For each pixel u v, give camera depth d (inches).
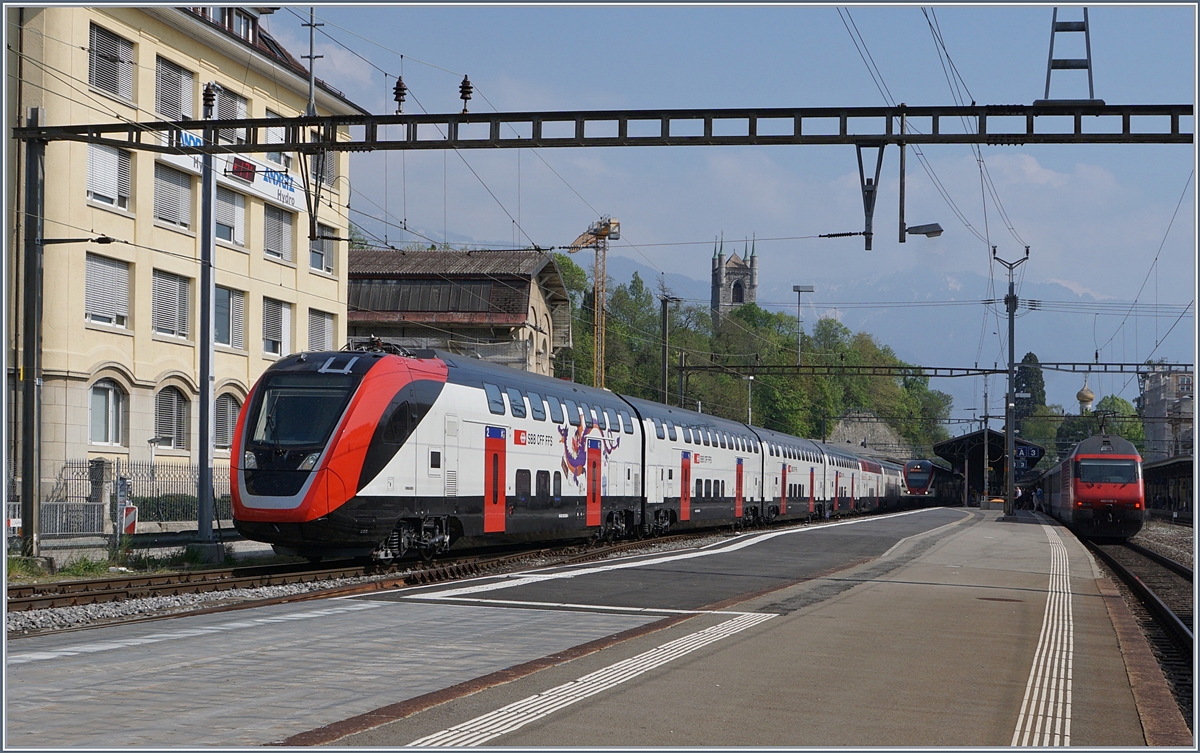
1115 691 406.6
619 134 761.0
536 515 1090.7
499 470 1016.2
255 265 1644.9
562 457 1148.5
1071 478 1782.7
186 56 1498.5
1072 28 723.4
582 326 3907.5
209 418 990.4
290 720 324.8
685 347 4190.5
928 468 3673.7
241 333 1628.9
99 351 1359.5
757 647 483.2
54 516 1027.9
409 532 898.7
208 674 395.9
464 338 2363.4
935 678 421.1
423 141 774.5
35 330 888.3
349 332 2381.9
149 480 1267.2
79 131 833.5
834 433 4867.1
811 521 2305.6
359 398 840.9
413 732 311.7
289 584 768.3
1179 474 2839.6
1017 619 622.2
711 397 4148.6
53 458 1283.2
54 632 498.9
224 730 311.0
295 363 867.4
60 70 1285.7
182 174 1514.5
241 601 690.2
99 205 1363.2
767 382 4311.0
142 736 303.3
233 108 1598.2
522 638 497.7
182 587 719.7
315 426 827.4
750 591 737.0
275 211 1708.9
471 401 972.6
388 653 448.5
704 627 546.9
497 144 767.1
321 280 1817.2
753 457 1838.1
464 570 874.8
